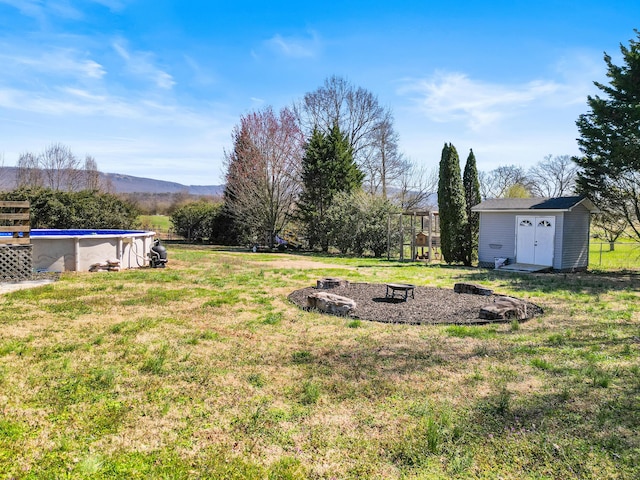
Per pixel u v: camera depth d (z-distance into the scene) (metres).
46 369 3.99
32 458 2.51
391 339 5.36
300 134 24.56
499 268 14.98
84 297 7.69
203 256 17.12
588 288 9.91
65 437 2.77
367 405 3.37
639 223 16.75
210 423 3.03
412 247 17.98
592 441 2.82
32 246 10.02
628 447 2.74
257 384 3.79
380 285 9.80
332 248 23.41
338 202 21.31
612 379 3.94
